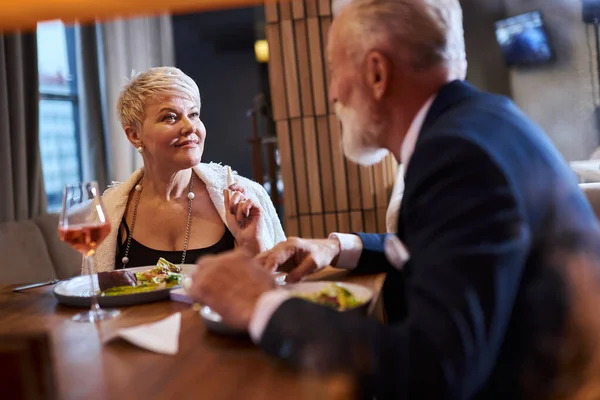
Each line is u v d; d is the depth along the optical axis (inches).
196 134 72.6
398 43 37.5
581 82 145.3
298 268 47.9
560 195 34.2
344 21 39.4
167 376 31.0
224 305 33.6
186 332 38.7
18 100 129.2
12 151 128.8
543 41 144.4
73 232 45.2
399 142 40.3
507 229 30.5
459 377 28.9
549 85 146.6
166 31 205.2
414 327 29.8
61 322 43.3
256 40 205.5
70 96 174.2
